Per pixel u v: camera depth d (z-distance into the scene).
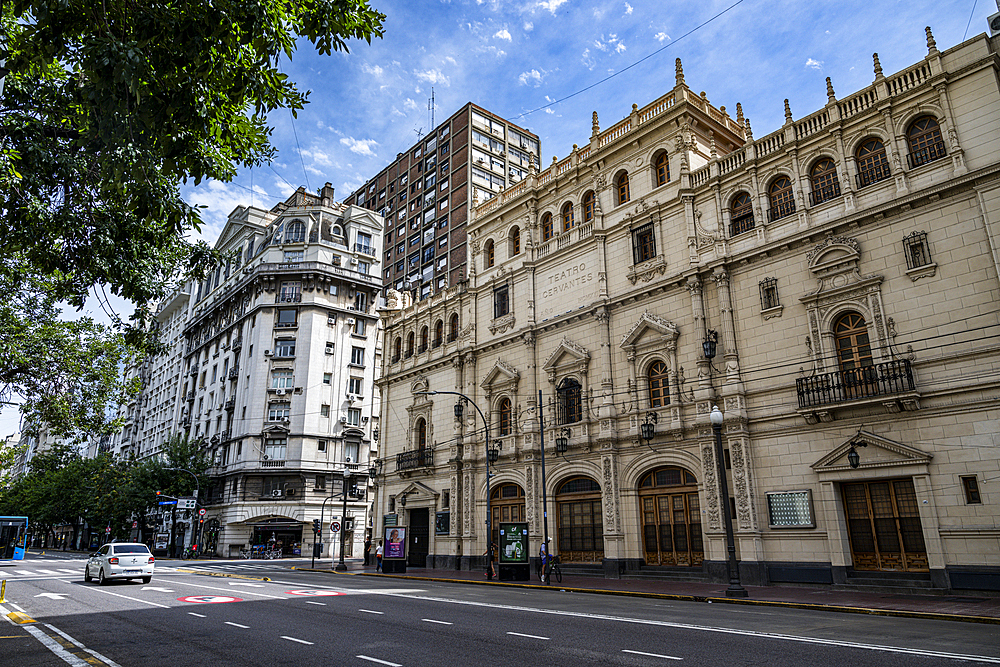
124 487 59.81
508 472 32.41
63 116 10.15
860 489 20.64
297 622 13.67
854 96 23.20
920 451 19.11
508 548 26.41
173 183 10.64
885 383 20.20
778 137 25.25
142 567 25.62
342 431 60.62
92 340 20.25
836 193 23.22
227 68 9.57
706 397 24.81
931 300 19.94
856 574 20.06
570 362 30.52
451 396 37.12
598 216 31.30
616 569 26.20
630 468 27.02
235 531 56.22
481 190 69.88
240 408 61.50
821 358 22.02
